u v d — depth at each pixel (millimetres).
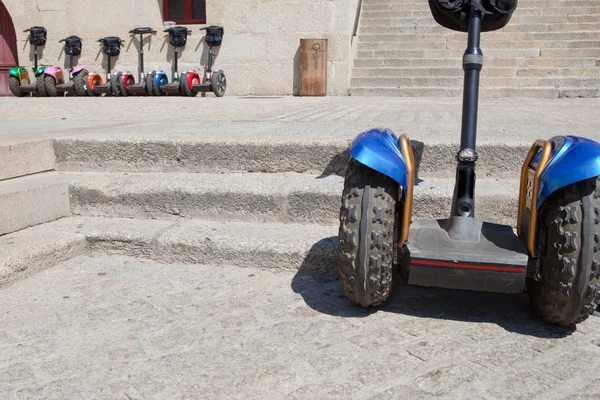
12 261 3082
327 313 2697
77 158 4348
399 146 2490
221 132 4578
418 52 12391
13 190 3562
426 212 3459
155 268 3330
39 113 7297
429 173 3910
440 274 2414
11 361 2277
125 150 4266
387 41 12898
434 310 2727
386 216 2412
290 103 9094
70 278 3168
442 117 5988
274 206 3643
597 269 2242
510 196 3395
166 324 2592
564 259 2279
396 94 11758
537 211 2340
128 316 2680
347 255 2447
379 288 2512
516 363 2227
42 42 13562
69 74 13430
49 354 2332
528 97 10914
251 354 2314
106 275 3215
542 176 2307
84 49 13484
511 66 11734
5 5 13641
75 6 13336
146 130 4809
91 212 3936
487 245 2494
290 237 3350
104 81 13492
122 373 2184
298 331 2512
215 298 2885
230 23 12555
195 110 7465
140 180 3986
